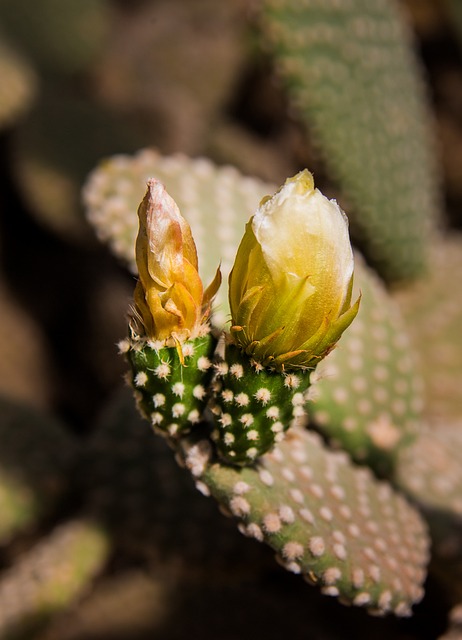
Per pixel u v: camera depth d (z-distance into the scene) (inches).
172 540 16.2
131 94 35.5
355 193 19.6
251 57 35.8
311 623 20.1
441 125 34.9
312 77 18.4
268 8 17.8
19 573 16.3
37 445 17.4
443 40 35.7
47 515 16.9
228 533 16.2
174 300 11.1
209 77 35.8
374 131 19.9
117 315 29.9
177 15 37.6
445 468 16.8
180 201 15.5
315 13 18.3
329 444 15.5
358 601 12.6
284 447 13.3
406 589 13.3
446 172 34.6
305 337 11.0
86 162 29.5
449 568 15.6
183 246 11.1
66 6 34.7
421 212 21.5
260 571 16.6
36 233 31.5
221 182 16.1
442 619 19.5
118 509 16.4
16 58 28.1
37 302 30.5
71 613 19.1
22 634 15.7
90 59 35.4
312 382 11.5
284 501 12.2
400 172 20.7
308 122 18.7
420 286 22.0
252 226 10.7
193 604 19.4
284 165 33.0
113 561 20.9
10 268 30.8
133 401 17.4
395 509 14.6
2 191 31.5
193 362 11.5
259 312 10.9
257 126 36.7
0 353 28.3
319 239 10.6
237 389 11.4
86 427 29.0
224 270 14.9
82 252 31.1
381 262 21.0
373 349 16.0
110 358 29.5
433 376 20.7
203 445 12.0
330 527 12.7
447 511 15.9
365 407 15.6
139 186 15.7
